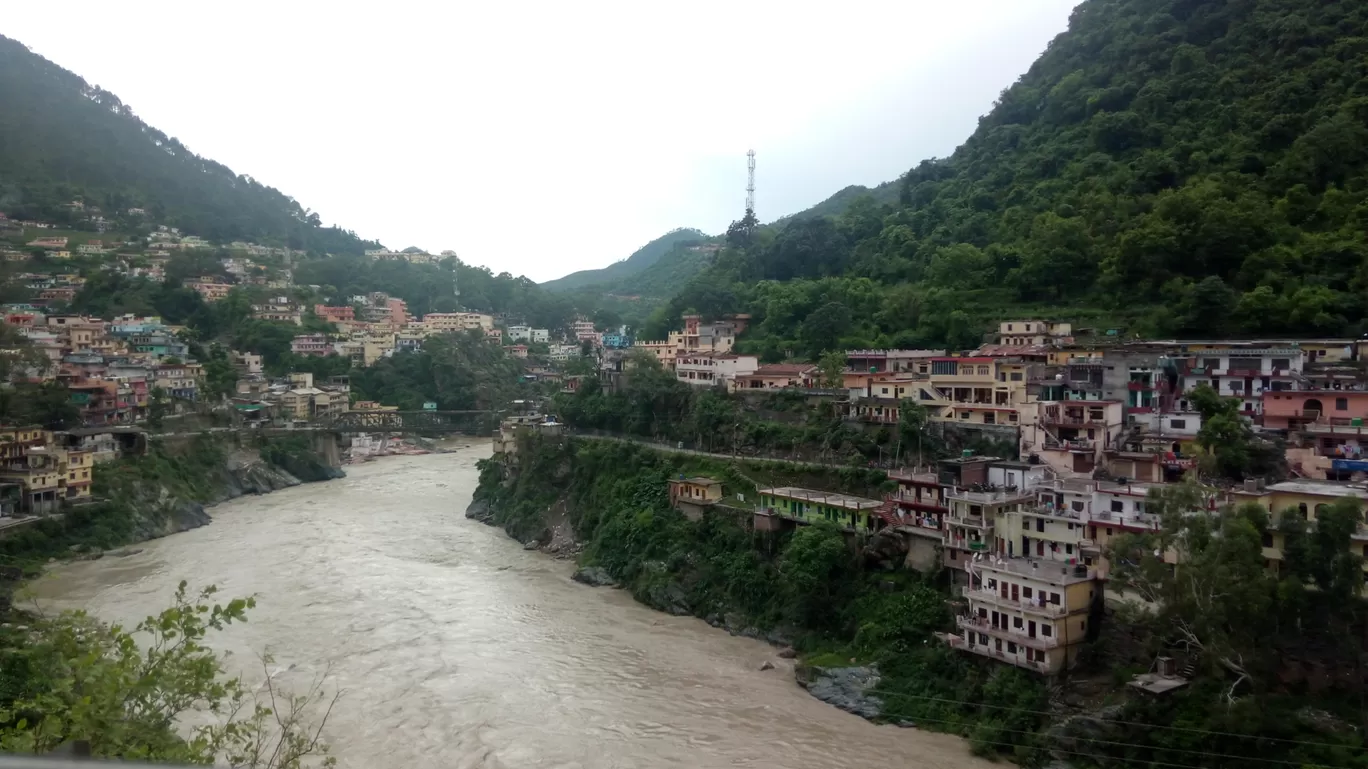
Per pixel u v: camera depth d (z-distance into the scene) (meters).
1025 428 65.44
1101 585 49.34
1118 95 120.56
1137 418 65.19
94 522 91.88
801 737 48.81
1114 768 42.66
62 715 23.61
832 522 65.56
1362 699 40.22
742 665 59.44
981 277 103.69
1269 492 47.62
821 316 107.88
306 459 137.00
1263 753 39.47
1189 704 42.28
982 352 79.44
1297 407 59.91
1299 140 89.19
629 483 87.50
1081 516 52.50
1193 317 77.75
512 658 60.59
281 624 66.75
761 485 76.81
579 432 106.88
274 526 103.31
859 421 78.25
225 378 151.62
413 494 125.44
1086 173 111.50
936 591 57.34
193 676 25.20
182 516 102.38
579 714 51.75
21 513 88.00
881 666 54.12
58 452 92.06
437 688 55.28
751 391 91.62
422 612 70.31
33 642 43.59
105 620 65.69
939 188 139.50
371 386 187.38
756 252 150.38
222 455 124.50
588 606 72.50
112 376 124.25
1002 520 55.22
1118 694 45.12
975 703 49.22
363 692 54.41
